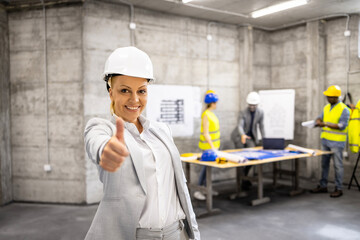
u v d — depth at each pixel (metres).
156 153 1.05
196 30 5.32
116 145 0.66
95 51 4.25
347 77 5.35
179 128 5.11
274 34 6.41
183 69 5.18
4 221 3.65
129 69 0.91
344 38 5.38
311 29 5.61
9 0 4.18
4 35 4.28
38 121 4.34
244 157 3.85
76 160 4.25
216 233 3.23
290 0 4.45
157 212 1.01
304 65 5.91
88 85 4.20
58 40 4.23
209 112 4.27
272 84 6.50
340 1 4.57
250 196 4.71
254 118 5.18
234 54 5.84
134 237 0.96
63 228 3.41
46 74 4.28
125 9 4.51
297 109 6.06
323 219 3.65
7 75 4.34
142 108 1.00
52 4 4.22
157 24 4.86
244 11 4.96
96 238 0.94
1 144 4.20
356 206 4.16
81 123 4.21
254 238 3.10
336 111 4.54
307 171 5.81
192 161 3.79
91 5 4.20
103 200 0.96
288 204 4.27
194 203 4.25
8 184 4.35
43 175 4.35
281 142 4.68
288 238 3.10
